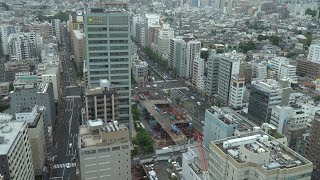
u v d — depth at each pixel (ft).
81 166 549.13
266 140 521.24
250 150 470.80
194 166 616.39
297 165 460.55
